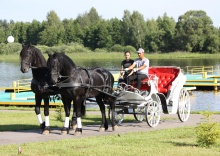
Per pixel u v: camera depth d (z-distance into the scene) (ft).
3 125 59.82
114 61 322.34
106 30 433.48
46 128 51.70
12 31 479.41
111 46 429.79
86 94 51.60
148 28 460.96
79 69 51.24
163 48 413.80
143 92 57.36
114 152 40.11
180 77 61.87
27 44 52.65
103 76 54.08
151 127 57.21
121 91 55.67
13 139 47.91
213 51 392.47
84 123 62.28
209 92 134.10
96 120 66.13
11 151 40.75
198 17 401.08
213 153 39.91
